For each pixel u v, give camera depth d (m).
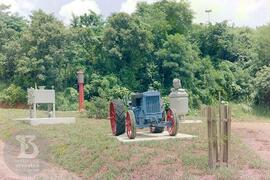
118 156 10.48
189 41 44.59
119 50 38.69
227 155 9.50
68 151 12.08
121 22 39.09
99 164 10.30
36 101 18.92
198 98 39.44
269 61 41.84
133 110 13.66
